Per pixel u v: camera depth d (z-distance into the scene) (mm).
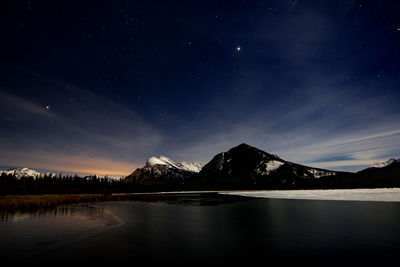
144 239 13078
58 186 124000
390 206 31844
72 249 11062
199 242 12359
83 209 32000
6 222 19859
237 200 53219
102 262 9180
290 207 33188
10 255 10227
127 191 154125
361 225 17375
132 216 23969
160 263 9008
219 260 9352
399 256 9836
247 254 10195
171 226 17547
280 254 10164
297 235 14094
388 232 14766
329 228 16312
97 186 144875
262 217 22625
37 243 12328
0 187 88750
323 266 8719
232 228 16594
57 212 28016
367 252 10453
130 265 8797
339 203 38781
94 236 13930
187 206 37031
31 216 24031
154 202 48688
